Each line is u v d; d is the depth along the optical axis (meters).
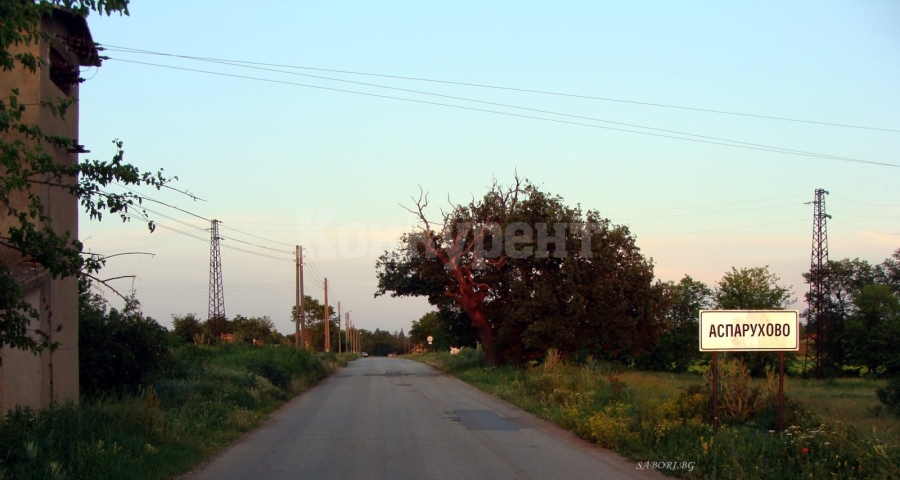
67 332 14.04
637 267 36.91
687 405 13.82
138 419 12.12
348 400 22.78
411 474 10.23
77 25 14.09
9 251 12.26
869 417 18.64
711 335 11.30
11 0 7.62
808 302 57.56
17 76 12.92
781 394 11.38
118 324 16.92
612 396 18.92
